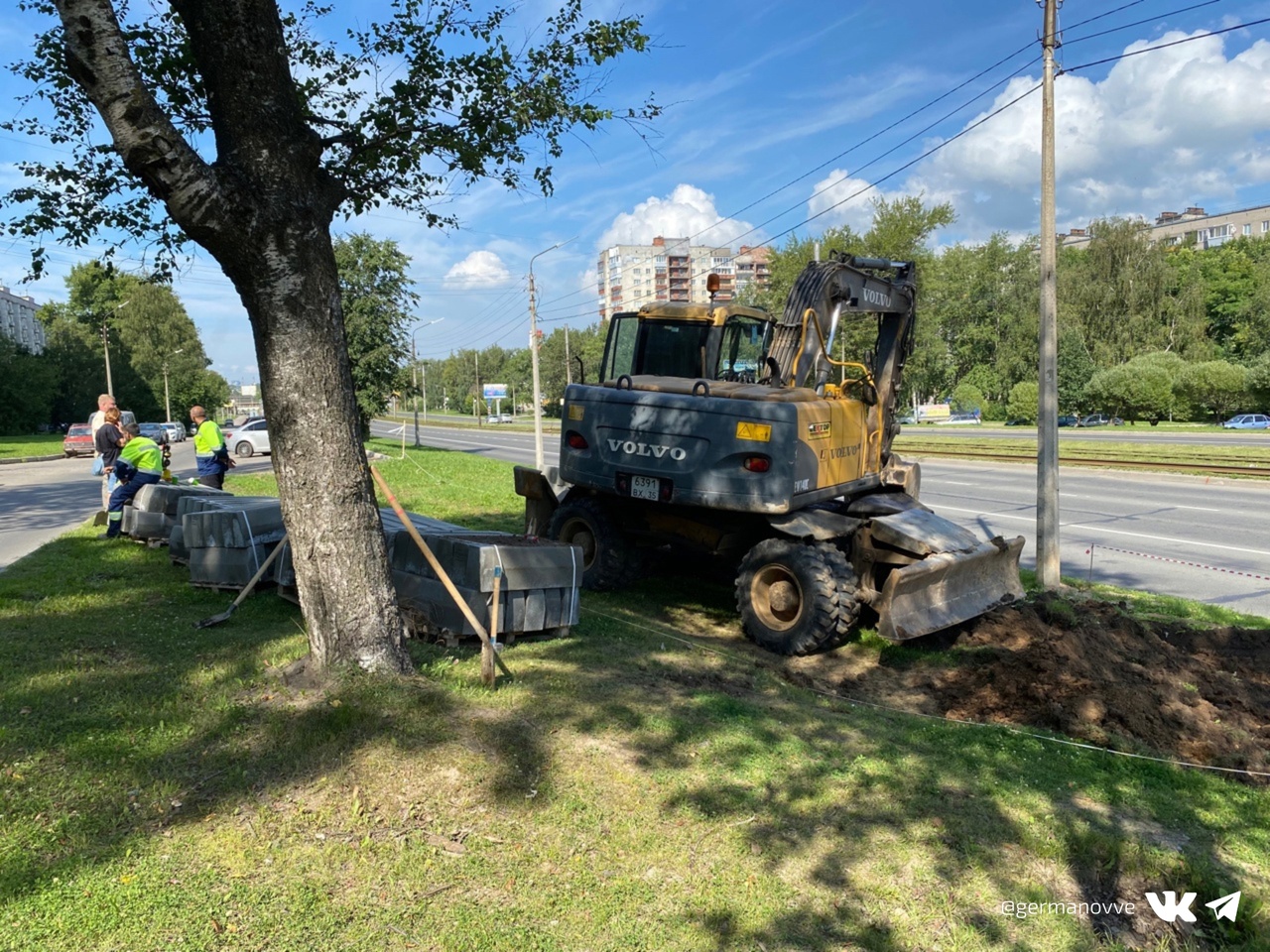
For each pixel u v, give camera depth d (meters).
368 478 4.74
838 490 7.89
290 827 3.48
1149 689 6.13
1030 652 6.55
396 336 25.89
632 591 8.73
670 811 3.93
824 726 5.20
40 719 4.20
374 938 3.00
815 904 3.46
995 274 76.88
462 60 5.57
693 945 3.16
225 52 4.04
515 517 13.74
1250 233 107.31
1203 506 16.28
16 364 63.75
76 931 2.82
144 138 3.73
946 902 3.56
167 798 3.60
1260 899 3.78
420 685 4.66
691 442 7.38
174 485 9.88
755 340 9.16
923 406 77.69
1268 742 5.53
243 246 4.16
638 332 8.93
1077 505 16.61
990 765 4.84
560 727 4.54
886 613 6.59
